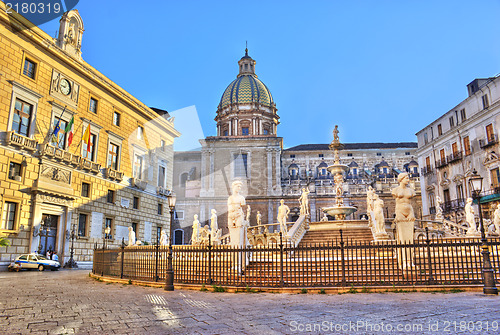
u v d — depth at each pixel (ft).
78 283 48.75
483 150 130.93
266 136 195.62
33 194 85.10
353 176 219.82
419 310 25.96
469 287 35.96
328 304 29.32
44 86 90.17
